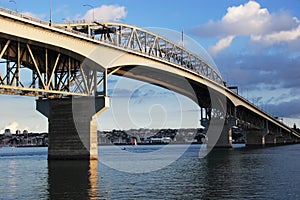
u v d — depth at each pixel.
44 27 56.50
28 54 64.00
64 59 69.19
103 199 33.19
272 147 166.75
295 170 55.97
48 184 42.78
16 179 48.25
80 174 51.59
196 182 43.44
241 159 81.62
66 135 71.62
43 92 63.41
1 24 51.47
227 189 38.12
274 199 32.97
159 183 42.72
